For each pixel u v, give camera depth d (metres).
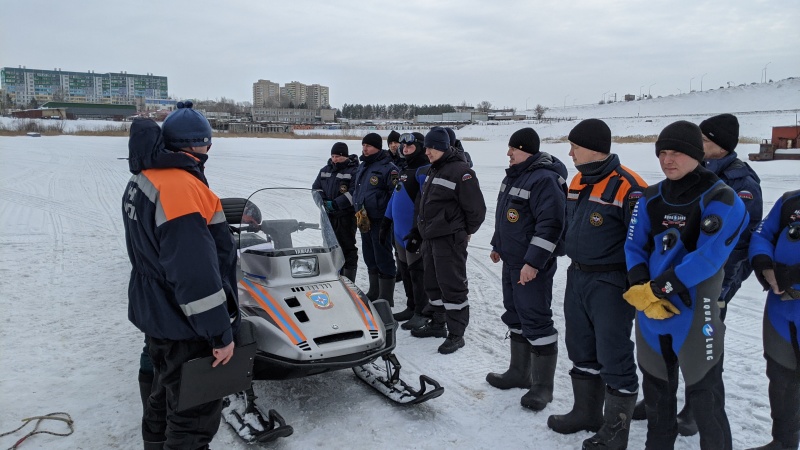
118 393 3.99
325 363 3.44
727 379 4.10
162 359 2.71
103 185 16.27
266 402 3.90
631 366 3.15
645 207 2.88
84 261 7.75
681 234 2.70
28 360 4.51
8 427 3.51
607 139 3.09
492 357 4.68
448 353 4.77
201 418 2.73
